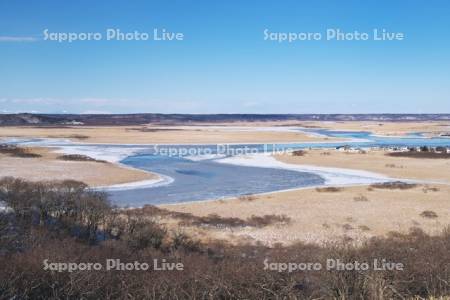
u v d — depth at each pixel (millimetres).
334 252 15258
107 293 13227
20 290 12680
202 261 17094
